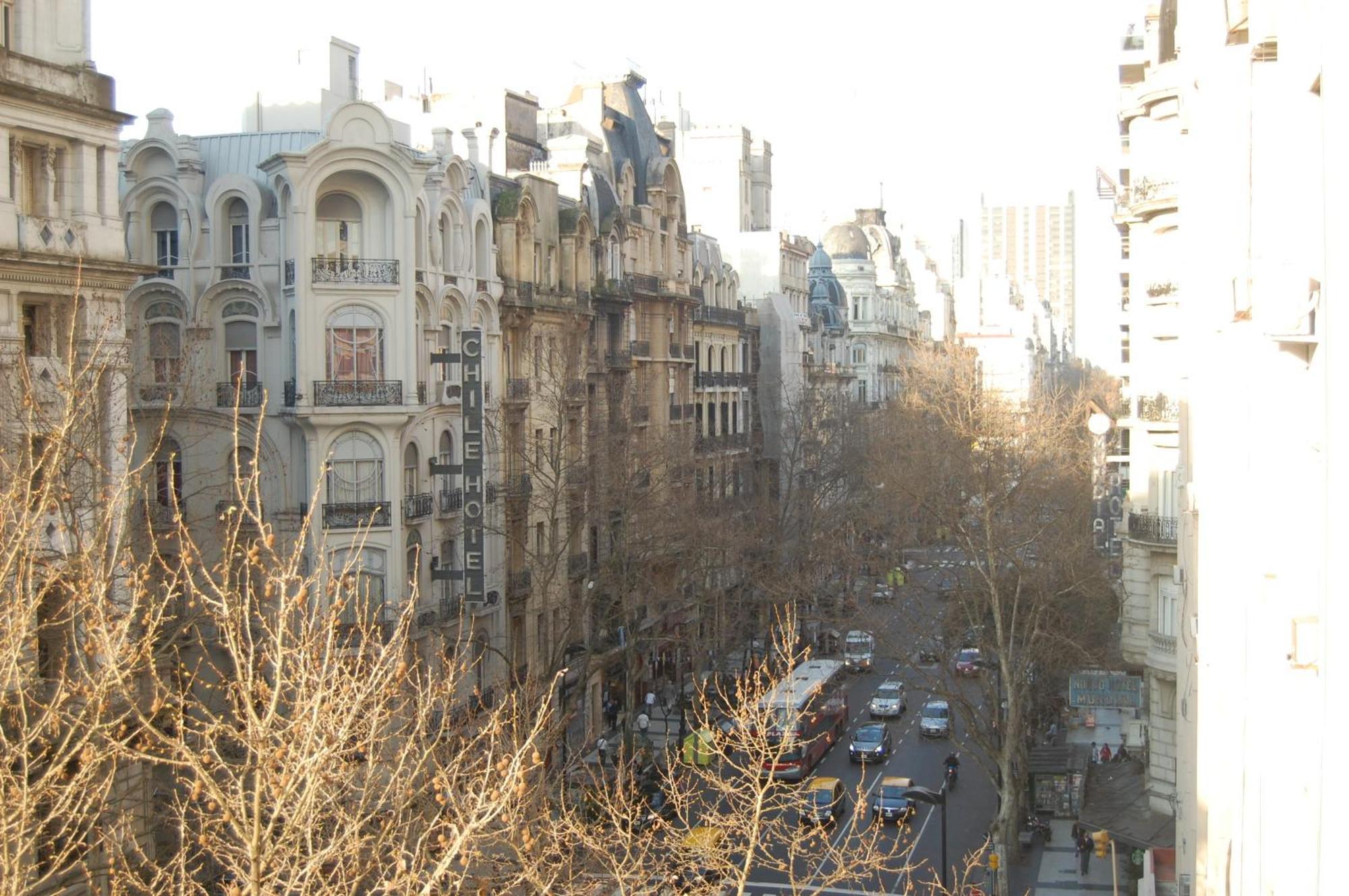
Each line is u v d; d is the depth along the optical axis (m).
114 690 31.64
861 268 163.00
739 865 51.22
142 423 51.97
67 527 26.69
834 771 70.19
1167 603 49.00
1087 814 52.19
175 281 54.19
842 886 51.59
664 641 76.12
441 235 59.12
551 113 87.81
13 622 20.39
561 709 65.69
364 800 20.83
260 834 17.73
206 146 57.31
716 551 76.31
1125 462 79.81
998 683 62.84
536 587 66.06
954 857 56.16
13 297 35.94
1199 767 29.94
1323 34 11.30
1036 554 63.69
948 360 117.50
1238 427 22.17
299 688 19.56
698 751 52.19
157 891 23.14
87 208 38.41
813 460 105.19
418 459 57.12
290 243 52.62
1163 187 46.66
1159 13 45.44
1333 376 10.66
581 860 35.44
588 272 75.31
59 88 37.56
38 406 28.31
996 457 69.31
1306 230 13.58
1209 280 26.14
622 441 68.31
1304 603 14.84
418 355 56.75
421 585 56.88
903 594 71.25
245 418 53.62
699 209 128.25
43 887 31.33
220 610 20.20
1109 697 55.72
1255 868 19.16
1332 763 10.55
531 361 68.69
